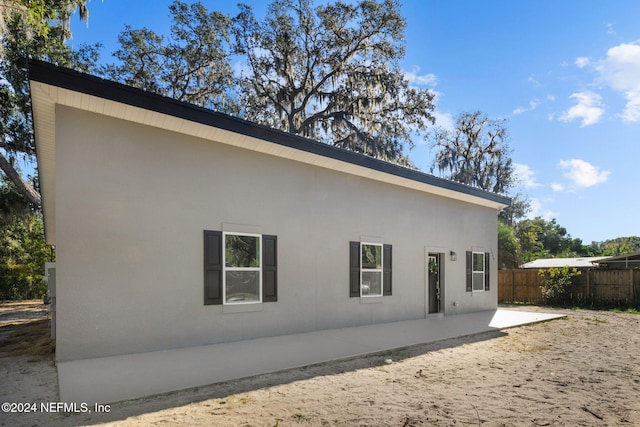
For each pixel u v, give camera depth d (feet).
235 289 26.43
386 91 74.59
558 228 173.17
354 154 32.22
